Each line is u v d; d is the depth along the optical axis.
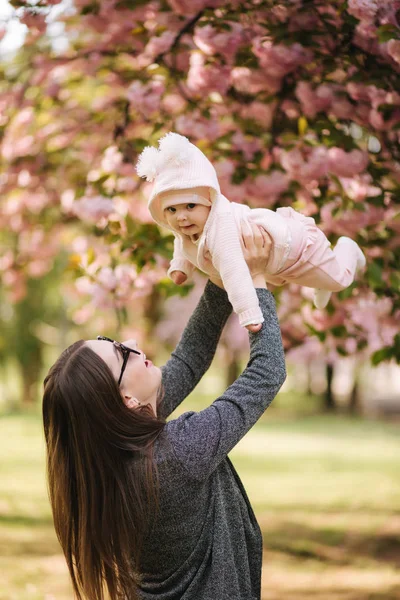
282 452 15.38
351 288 4.13
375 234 4.40
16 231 7.79
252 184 4.48
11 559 6.77
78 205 4.94
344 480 11.90
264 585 6.50
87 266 4.91
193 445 2.24
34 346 21.84
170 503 2.26
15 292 9.20
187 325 2.78
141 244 4.54
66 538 2.41
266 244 2.51
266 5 4.20
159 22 4.66
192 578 2.30
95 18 5.03
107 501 2.28
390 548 7.64
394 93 3.99
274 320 2.41
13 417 20.67
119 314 5.21
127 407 2.32
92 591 2.35
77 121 6.41
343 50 4.09
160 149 2.46
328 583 6.54
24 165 6.53
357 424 21.22
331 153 4.30
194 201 2.45
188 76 4.88
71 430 2.32
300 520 8.99
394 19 3.57
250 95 4.93
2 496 9.98
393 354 4.59
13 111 6.14
